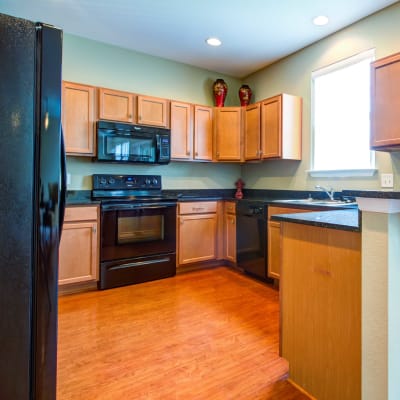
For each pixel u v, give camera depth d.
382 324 1.14
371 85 2.31
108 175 3.41
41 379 1.00
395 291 1.14
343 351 1.33
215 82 4.03
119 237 3.01
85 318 2.29
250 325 2.19
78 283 2.82
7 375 0.94
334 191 3.09
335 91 3.13
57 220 1.01
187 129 3.68
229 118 3.85
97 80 3.37
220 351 1.84
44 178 0.98
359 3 2.54
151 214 3.20
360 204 1.20
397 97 2.15
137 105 3.34
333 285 1.37
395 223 1.14
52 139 0.99
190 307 2.50
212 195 4.11
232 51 3.52
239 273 3.47
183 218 3.45
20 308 0.96
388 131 2.20
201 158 3.78
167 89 3.81
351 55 2.91
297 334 1.55
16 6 2.66
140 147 3.31
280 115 3.32
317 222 1.40
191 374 1.62
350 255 1.30
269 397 1.46
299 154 3.44
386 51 2.62
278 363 1.73
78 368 1.67
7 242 0.93
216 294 2.80
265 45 3.35
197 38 3.23
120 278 3.01
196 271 3.56
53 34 0.99
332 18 2.79
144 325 2.18
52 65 0.98
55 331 1.03
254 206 3.22
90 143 3.09
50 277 1.01
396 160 2.57
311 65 3.33
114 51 3.46
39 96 0.96
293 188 3.58
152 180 3.71
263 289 2.94
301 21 2.84
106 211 2.92
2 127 0.91
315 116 3.32
